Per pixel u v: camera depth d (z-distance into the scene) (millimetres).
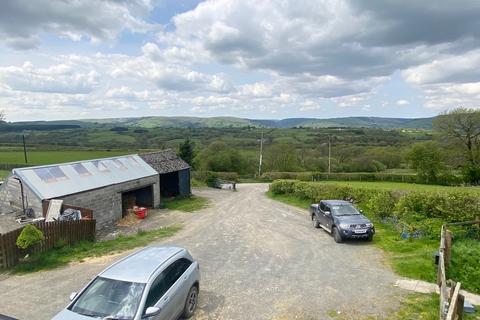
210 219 25500
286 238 18766
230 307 10141
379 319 9320
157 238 19141
